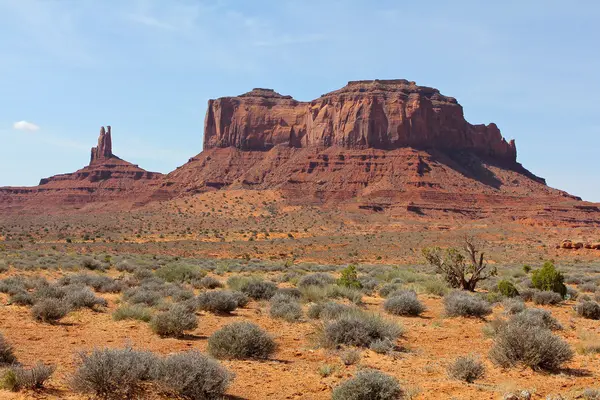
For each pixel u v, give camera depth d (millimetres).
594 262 85250
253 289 26875
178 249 99312
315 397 10312
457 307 21875
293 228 164625
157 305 21859
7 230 156750
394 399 9773
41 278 31281
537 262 84688
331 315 19594
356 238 129000
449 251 36156
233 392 10469
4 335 15375
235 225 172375
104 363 9508
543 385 11352
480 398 10172
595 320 22344
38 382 9984
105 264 51938
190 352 10266
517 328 13312
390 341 15094
